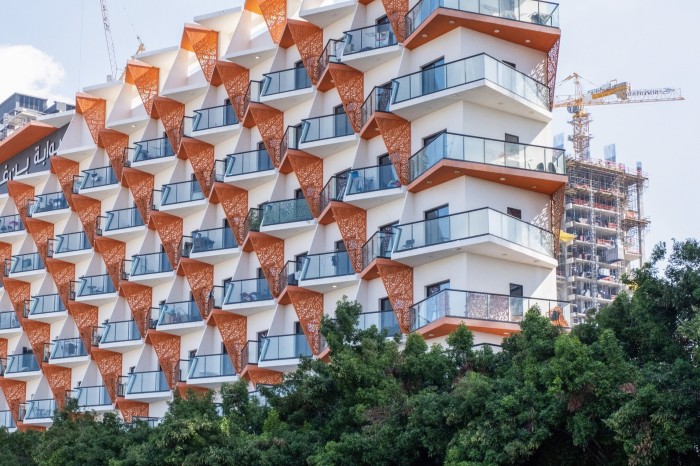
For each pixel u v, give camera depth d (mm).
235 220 68750
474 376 39594
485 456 36969
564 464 38625
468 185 54562
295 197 65688
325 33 65312
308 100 65750
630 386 35344
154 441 47344
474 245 52562
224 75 70000
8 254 91375
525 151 55438
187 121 74312
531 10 57281
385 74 60531
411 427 41188
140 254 74688
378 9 62094
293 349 61750
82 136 83625
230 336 67250
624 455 37062
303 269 60781
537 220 56844
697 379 34906
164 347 72250
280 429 47188
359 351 47375
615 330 41156
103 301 79000
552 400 37281
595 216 179875
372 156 60562
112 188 79562
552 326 42156
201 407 50969
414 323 54406
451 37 56906
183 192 72438
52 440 55656
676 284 39312
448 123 56062
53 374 82188
